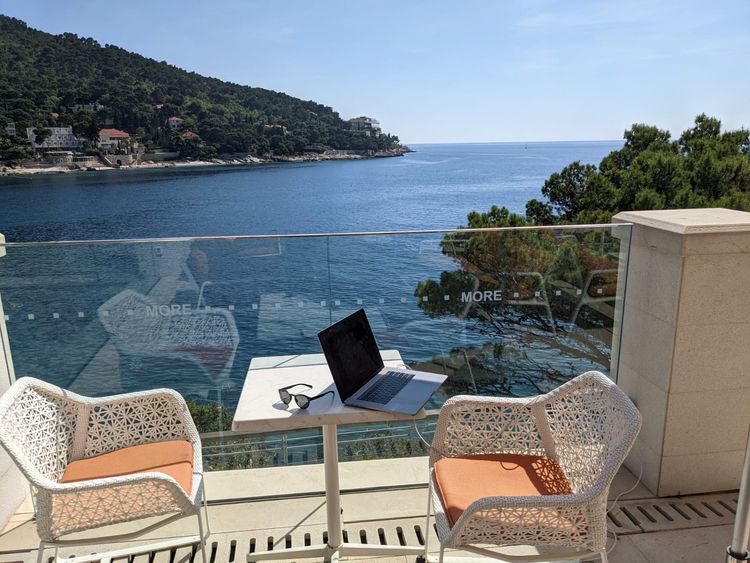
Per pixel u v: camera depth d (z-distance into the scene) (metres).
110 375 2.77
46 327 2.69
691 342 2.50
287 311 2.77
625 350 2.88
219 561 2.27
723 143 11.06
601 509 1.66
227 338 2.78
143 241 2.67
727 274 2.45
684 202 9.62
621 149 11.97
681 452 2.62
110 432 2.23
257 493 2.71
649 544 2.32
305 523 2.50
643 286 2.71
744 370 2.56
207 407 2.83
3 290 2.64
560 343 2.94
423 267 2.80
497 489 1.90
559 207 10.95
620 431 1.72
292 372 2.37
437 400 2.94
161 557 2.30
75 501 1.78
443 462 2.08
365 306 2.80
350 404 2.02
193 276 2.71
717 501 2.62
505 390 2.96
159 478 1.78
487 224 8.06
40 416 2.02
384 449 2.97
